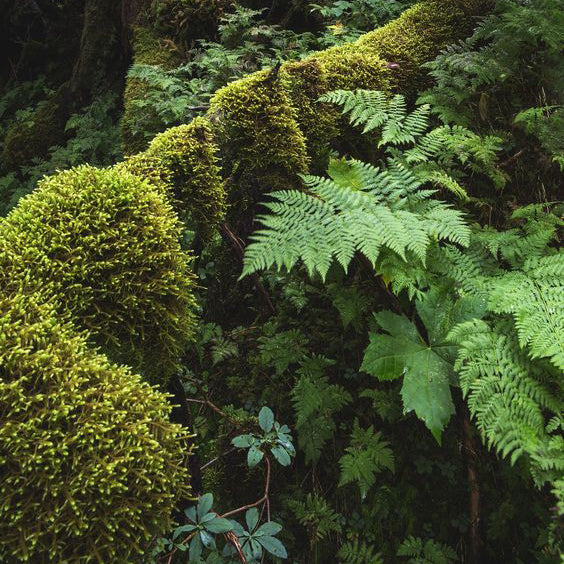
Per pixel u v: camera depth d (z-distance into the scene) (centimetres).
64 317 154
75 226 162
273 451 211
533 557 221
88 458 131
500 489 231
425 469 241
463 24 303
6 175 639
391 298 244
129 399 142
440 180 237
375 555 230
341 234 189
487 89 286
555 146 252
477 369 178
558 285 193
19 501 126
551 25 259
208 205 206
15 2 890
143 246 166
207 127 208
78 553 127
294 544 246
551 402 175
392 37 301
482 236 226
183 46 505
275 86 223
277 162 225
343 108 258
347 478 224
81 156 555
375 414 255
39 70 878
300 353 258
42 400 132
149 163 198
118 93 610
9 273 155
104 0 621
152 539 142
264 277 299
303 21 483
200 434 277
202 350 281
